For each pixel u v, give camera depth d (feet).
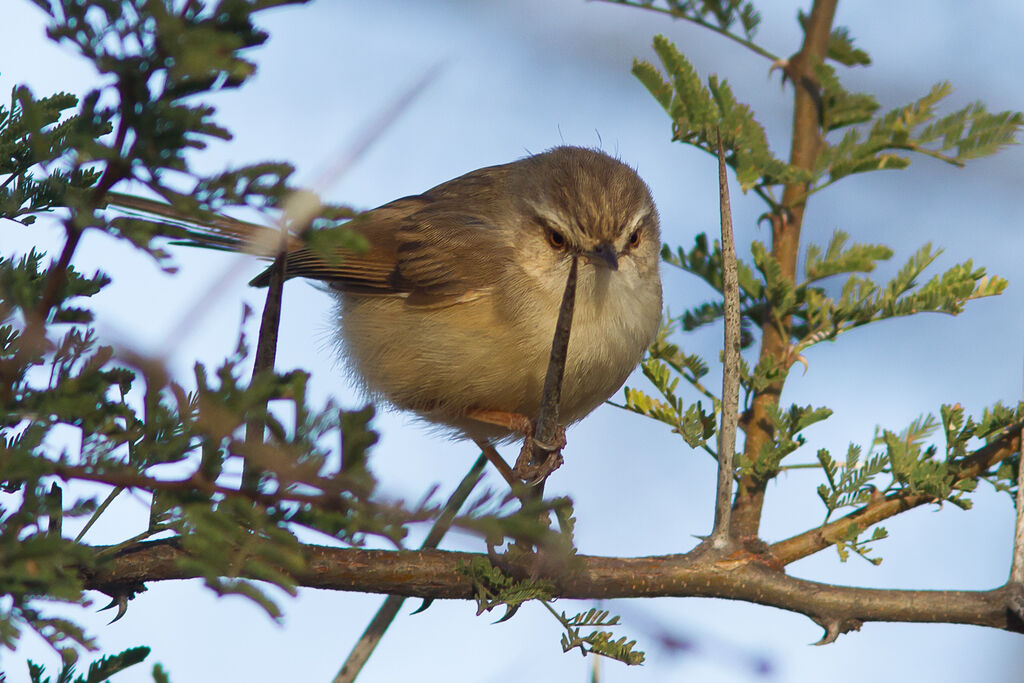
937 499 22.59
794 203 27.76
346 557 20.04
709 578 21.63
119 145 12.97
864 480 22.67
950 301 25.45
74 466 14.03
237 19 12.36
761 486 23.91
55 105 15.43
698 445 25.25
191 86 12.81
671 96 26.21
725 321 21.91
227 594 12.85
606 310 32.19
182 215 13.51
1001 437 22.74
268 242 13.32
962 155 26.45
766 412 25.21
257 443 12.76
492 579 20.11
